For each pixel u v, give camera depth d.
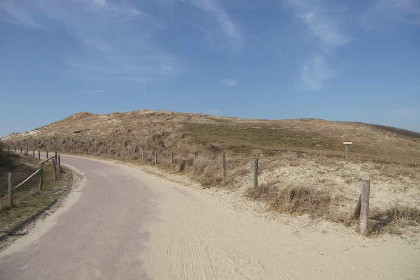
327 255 7.59
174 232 9.73
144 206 13.28
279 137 43.00
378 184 11.58
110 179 21.67
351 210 10.09
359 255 7.46
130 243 8.74
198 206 13.19
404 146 42.00
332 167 14.09
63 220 11.17
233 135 42.44
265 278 6.58
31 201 14.20
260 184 14.14
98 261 7.47
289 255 7.72
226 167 18.66
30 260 7.53
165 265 7.27
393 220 9.20
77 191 17.23
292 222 10.26
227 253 7.98
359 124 58.97
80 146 48.66
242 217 11.33
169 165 25.16
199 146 31.84
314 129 50.53
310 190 11.72
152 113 70.06
